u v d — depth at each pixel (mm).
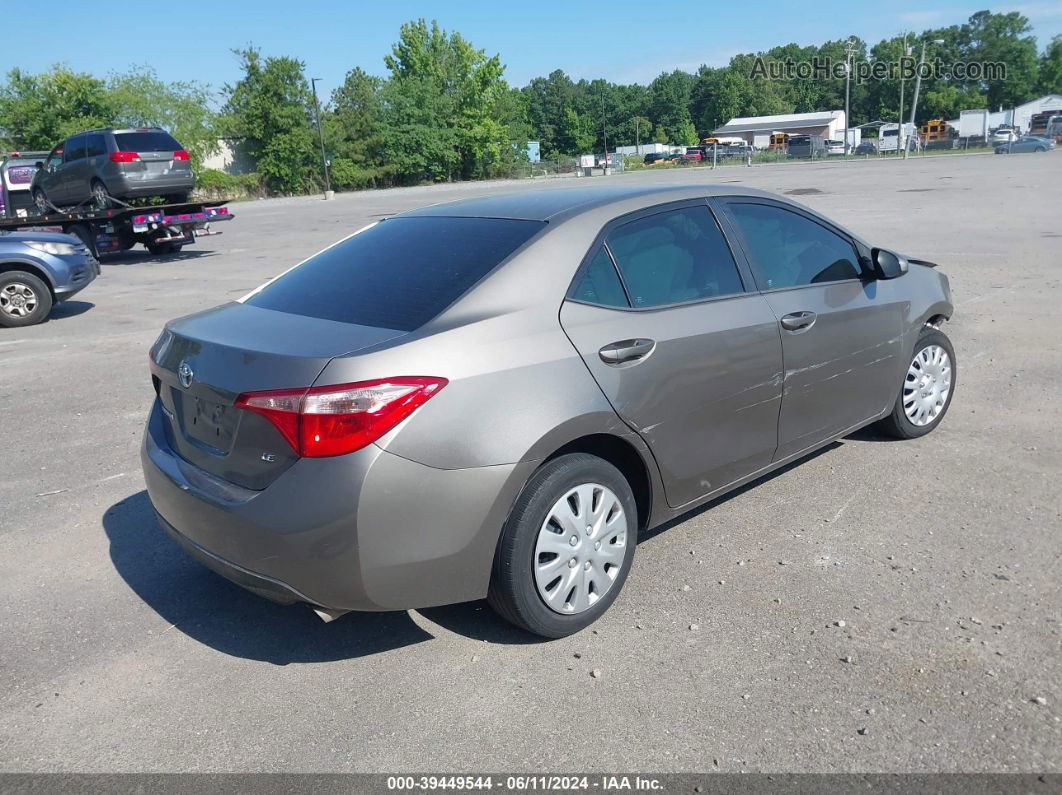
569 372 3193
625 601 3600
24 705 3072
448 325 3049
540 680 3098
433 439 2879
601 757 2686
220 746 2818
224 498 3021
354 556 2838
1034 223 15867
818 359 4262
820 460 5059
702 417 3703
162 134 18766
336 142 60812
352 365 2824
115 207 18297
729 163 72750
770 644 3240
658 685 3031
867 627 3320
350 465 2795
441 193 47500
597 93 159875
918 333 5035
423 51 67562
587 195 3889
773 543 4051
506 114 71625
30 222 17719
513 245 3422
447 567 2996
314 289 3602
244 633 3518
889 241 14328
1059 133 67062
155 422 3666
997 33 124312
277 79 57406
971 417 5734
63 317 11602
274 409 2846
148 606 3758
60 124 50312
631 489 3701
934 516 4262
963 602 3463
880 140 70750
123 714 3004
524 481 3074
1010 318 8594
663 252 3730
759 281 4051
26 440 6148
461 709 2955
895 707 2846
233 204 49250
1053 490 4523
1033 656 3086
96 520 4691
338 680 3160
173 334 3473
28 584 3980
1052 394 6164
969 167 37844
